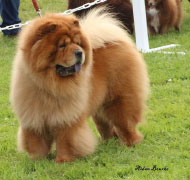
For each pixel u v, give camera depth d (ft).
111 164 28.04
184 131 34.47
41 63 26.14
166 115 38.68
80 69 26.78
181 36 72.84
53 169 27.02
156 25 76.33
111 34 32.01
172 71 51.24
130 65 31.96
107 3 70.08
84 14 66.23
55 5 97.96
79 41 27.12
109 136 34.63
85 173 26.78
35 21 27.66
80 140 28.66
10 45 72.59
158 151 30.12
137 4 59.41
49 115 27.73
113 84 31.53
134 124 32.63
